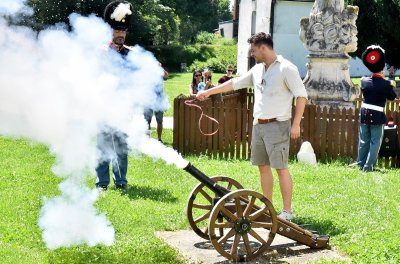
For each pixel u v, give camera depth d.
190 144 12.56
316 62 13.51
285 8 43.28
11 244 5.90
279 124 6.84
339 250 6.11
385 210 7.73
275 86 6.78
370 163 11.08
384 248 5.80
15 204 7.42
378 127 10.98
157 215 7.21
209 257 5.84
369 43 37.81
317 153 12.25
